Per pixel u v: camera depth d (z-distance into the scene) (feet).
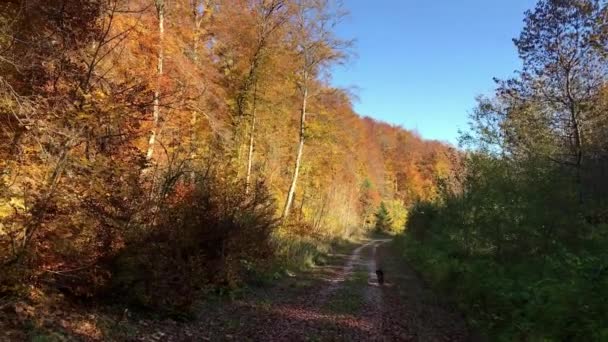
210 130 64.08
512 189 46.09
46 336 19.52
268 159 101.40
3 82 21.22
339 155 159.43
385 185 276.00
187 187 39.22
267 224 50.55
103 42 26.58
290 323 32.86
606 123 57.77
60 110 22.47
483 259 50.01
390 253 123.13
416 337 31.32
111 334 22.97
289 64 89.30
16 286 21.20
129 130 25.90
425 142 296.10
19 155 21.81
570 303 24.52
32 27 24.29
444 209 82.12
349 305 41.78
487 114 70.95
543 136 64.08
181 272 30.96
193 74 55.77
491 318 33.32
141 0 37.63
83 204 23.52
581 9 56.49
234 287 41.06
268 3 79.56
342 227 160.04
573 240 39.42
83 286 25.11
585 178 51.75
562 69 60.70
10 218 21.20
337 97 110.83
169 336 25.32
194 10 68.80
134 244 26.71
